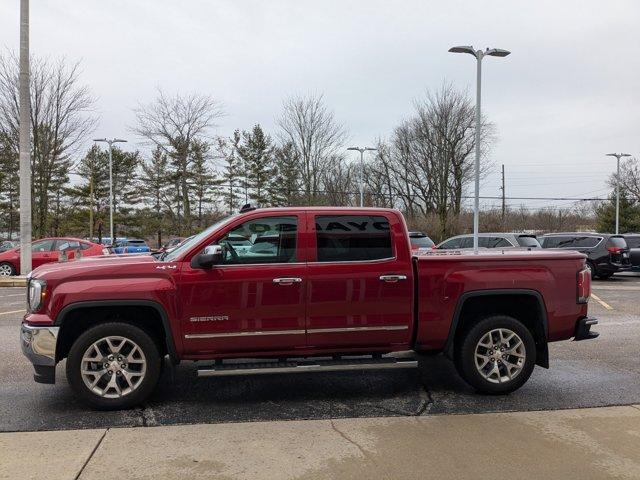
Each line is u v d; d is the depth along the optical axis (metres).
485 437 4.34
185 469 3.76
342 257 5.22
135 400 4.99
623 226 55.03
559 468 3.78
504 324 5.43
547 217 60.53
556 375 6.24
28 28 18.27
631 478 3.63
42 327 4.85
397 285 5.24
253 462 3.87
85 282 4.91
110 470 3.73
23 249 18.36
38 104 30.69
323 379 6.09
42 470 3.72
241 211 5.40
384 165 56.41
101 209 52.56
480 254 5.57
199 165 47.25
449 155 50.22
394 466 3.81
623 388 5.71
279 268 5.09
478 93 21.69
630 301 12.84
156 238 55.12
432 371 6.42
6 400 5.30
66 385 5.83
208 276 5.00
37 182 32.91
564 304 5.52
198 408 5.09
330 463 3.86
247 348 5.11
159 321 5.20
